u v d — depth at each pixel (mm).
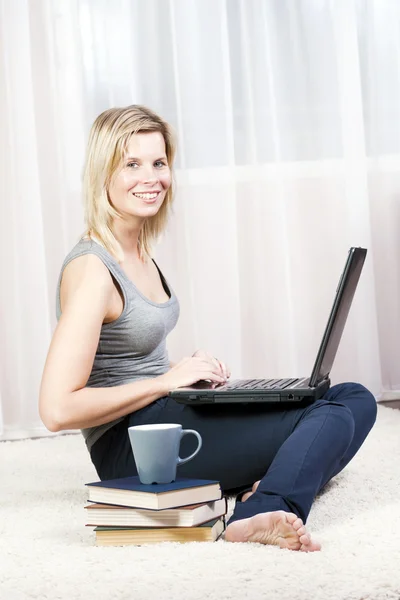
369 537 1667
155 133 2152
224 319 3867
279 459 1730
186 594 1372
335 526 1780
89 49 3738
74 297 1933
